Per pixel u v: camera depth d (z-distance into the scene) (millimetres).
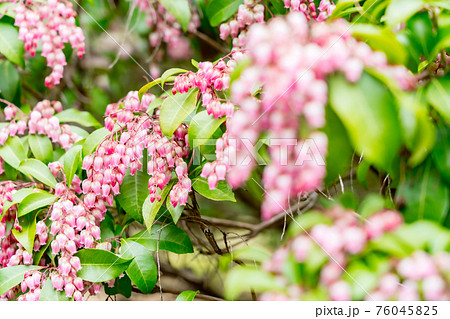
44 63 1524
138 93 1320
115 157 1285
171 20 1509
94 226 1314
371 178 1188
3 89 1487
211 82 1253
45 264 1351
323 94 1093
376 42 1116
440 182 1169
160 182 1277
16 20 1420
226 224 1340
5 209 1332
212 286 1340
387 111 1082
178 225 1420
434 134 1147
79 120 1458
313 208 1158
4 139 1408
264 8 1388
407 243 1111
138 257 1327
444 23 1180
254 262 1146
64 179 1342
